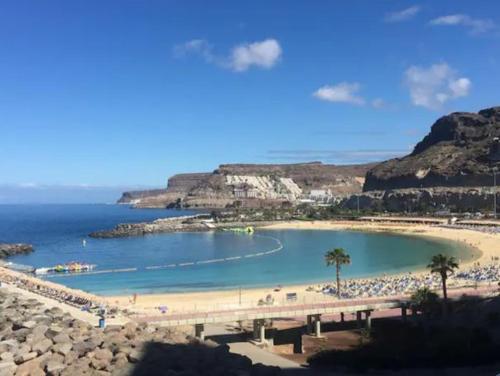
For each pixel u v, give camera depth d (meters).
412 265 148.75
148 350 38.06
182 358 36.84
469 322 69.50
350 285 107.50
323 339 69.06
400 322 75.25
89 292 112.56
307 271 141.38
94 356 36.56
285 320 78.44
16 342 39.78
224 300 97.06
